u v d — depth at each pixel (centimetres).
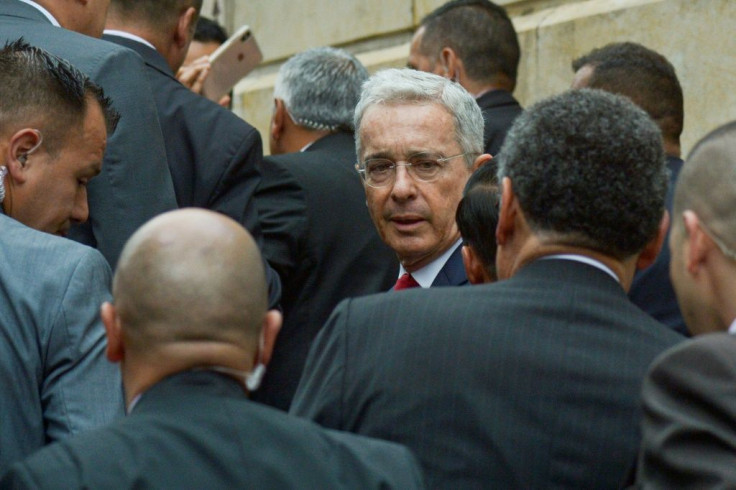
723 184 275
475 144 464
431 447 291
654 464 244
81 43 460
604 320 298
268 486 247
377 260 560
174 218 267
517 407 290
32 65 388
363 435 298
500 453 288
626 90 529
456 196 458
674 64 681
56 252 355
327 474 253
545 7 762
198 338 257
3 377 339
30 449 341
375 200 461
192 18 556
